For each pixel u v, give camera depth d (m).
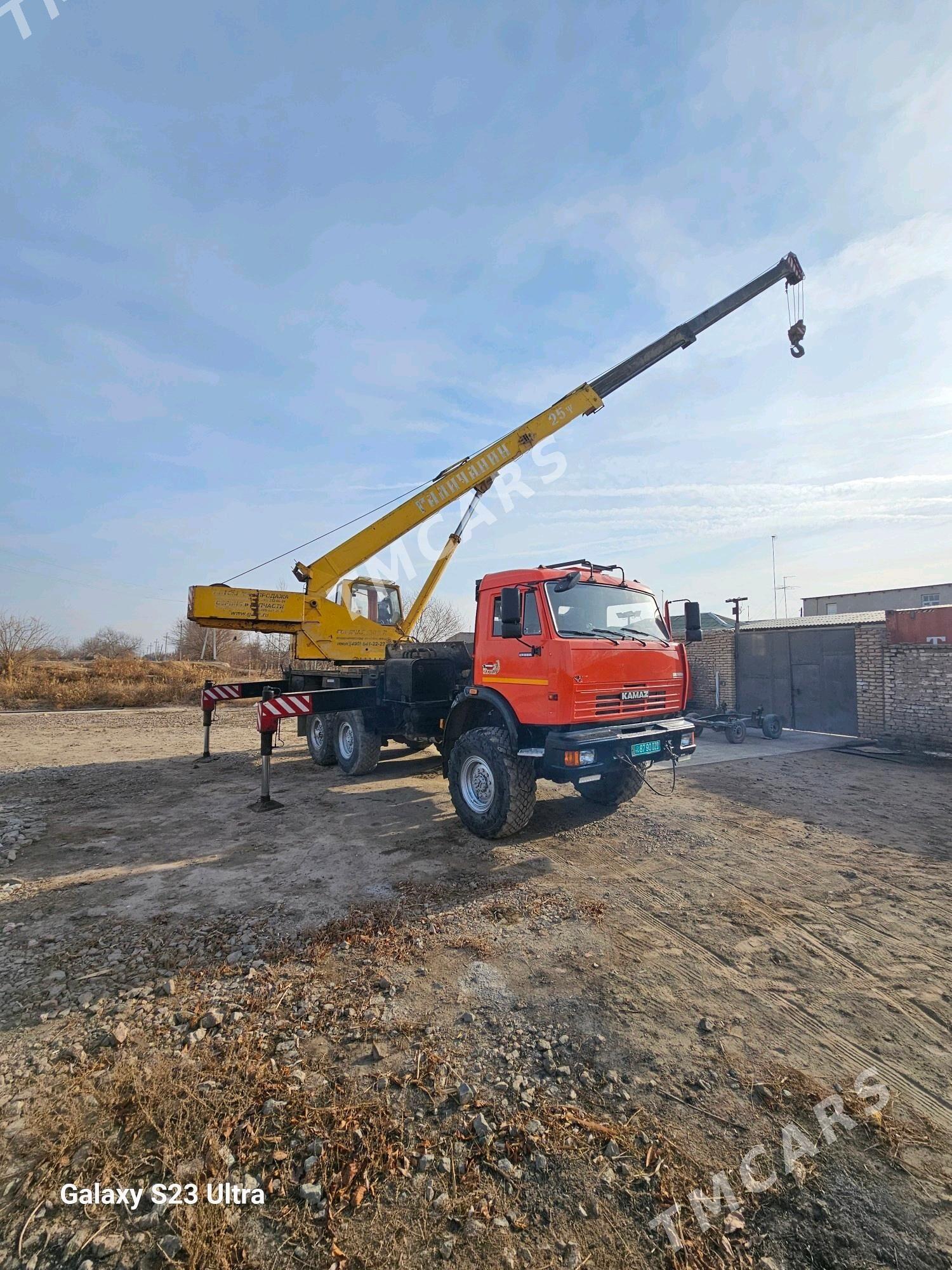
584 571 5.65
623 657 5.23
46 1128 2.08
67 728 13.96
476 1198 1.83
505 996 2.88
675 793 6.70
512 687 5.31
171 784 7.56
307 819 5.89
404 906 3.88
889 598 29.20
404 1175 1.90
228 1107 2.17
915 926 3.57
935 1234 1.70
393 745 10.58
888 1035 2.59
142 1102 2.19
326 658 8.72
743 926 3.59
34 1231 1.73
